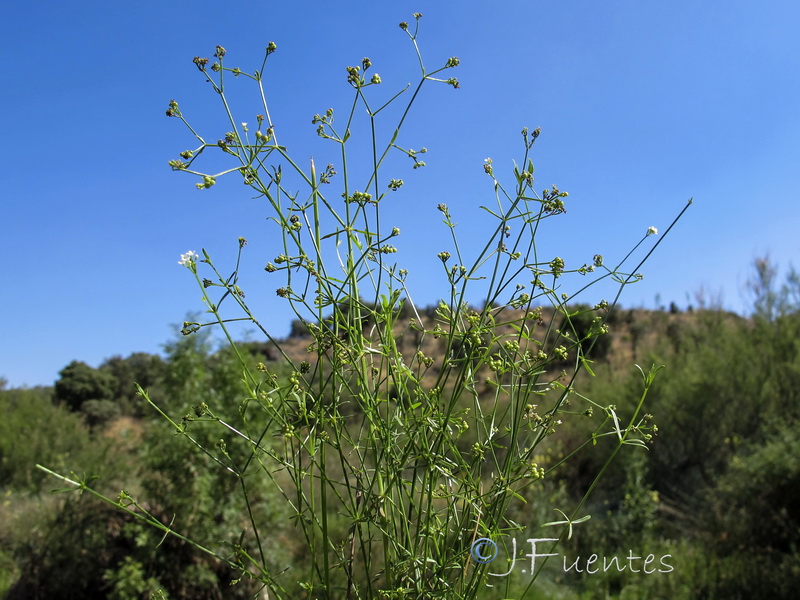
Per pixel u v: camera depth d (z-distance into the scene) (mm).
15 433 9844
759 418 8195
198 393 5531
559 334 1529
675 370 8984
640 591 5273
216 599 5188
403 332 1556
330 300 1444
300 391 1466
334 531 3723
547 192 1471
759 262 9289
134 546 5312
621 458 7754
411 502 1524
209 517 5234
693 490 7969
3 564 5520
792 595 5133
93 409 18828
